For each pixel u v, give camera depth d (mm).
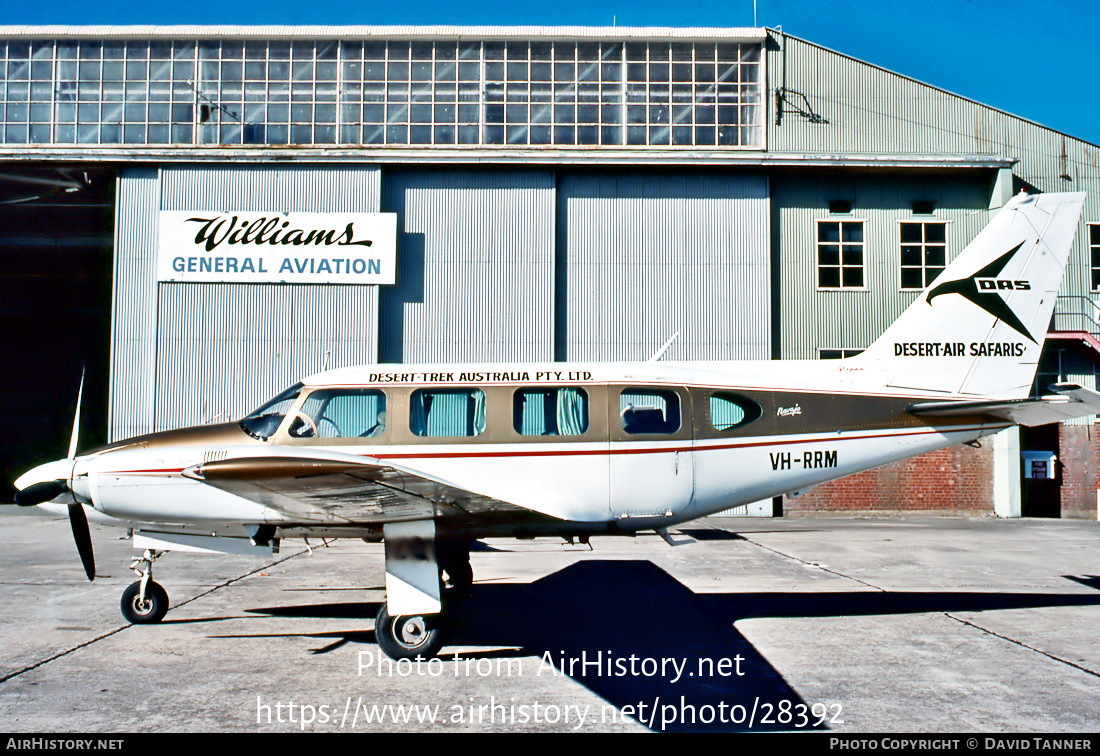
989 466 17281
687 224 17453
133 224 16828
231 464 5082
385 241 16828
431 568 5840
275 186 16922
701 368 7340
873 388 7324
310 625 6801
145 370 16609
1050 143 18234
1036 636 6363
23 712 4609
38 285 26562
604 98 17969
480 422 6738
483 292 17109
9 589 8281
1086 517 17125
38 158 16625
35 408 28750
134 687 5094
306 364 16734
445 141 17781
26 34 17562
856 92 18125
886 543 12266
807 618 6988
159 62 17766
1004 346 7543
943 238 17875
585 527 6809
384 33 17703
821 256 17812
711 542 12391
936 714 4621
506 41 17969
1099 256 18219
